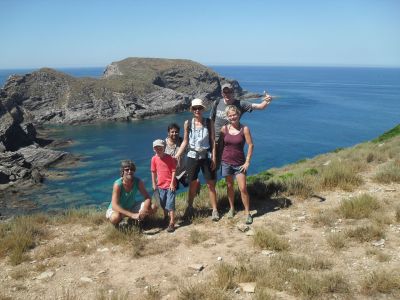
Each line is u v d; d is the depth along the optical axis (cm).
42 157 5034
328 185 1016
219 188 1125
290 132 7262
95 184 3994
